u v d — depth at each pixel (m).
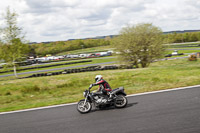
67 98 10.44
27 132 5.93
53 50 153.88
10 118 7.54
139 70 17.16
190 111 6.24
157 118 5.96
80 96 10.61
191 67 16.56
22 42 35.22
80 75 16.83
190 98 7.70
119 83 12.88
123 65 38.56
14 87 13.90
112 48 39.62
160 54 35.75
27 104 9.95
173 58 59.84
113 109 7.32
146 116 6.21
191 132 4.85
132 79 13.49
